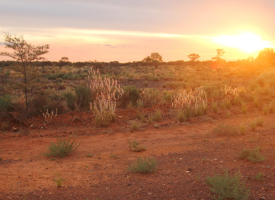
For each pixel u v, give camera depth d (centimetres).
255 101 1155
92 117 1019
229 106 1150
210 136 765
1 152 627
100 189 409
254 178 424
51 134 817
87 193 394
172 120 1012
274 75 1947
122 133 845
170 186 414
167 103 1344
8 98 1099
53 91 1847
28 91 1038
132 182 437
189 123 955
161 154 609
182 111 1071
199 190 393
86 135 820
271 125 854
